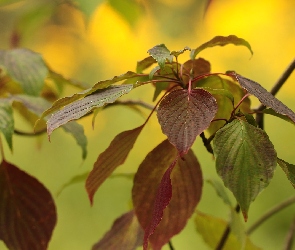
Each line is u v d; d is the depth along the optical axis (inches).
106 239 43.7
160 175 38.6
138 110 48.8
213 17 100.3
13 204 42.5
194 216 46.4
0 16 96.0
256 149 32.4
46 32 99.7
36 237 42.5
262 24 102.2
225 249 46.7
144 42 101.6
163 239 40.0
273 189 104.4
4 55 46.3
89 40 101.2
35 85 45.3
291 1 100.5
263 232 102.6
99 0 59.4
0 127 40.4
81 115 33.8
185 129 32.4
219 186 45.3
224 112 39.6
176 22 102.1
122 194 106.4
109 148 37.0
